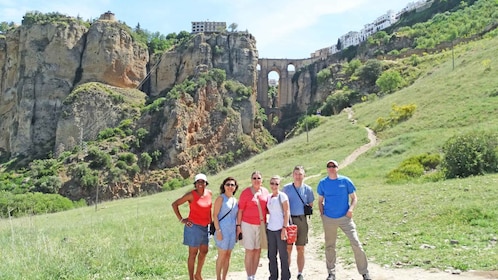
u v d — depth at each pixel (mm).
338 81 122625
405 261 11828
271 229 10359
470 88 51219
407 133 46031
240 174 54625
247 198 10680
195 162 98688
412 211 18797
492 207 16578
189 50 129375
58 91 120000
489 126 35875
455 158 27734
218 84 113750
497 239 13141
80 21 130125
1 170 105250
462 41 104688
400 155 38875
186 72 127188
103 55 124438
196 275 10977
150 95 130750
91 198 84125
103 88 118500
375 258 12648
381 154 41469
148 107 108000
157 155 94562
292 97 155500
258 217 10578
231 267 13836
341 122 68625
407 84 87375
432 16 142625
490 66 55562
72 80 123000
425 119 47812
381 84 89688
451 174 27703
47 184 83812
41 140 114438
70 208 63188
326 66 150875
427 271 10633
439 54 99250
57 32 124188
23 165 106000
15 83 126250
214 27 156750
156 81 131875
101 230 23859
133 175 90062
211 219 10969
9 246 18172
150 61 137375
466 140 27984
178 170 94125
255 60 132625
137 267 13086
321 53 177750
